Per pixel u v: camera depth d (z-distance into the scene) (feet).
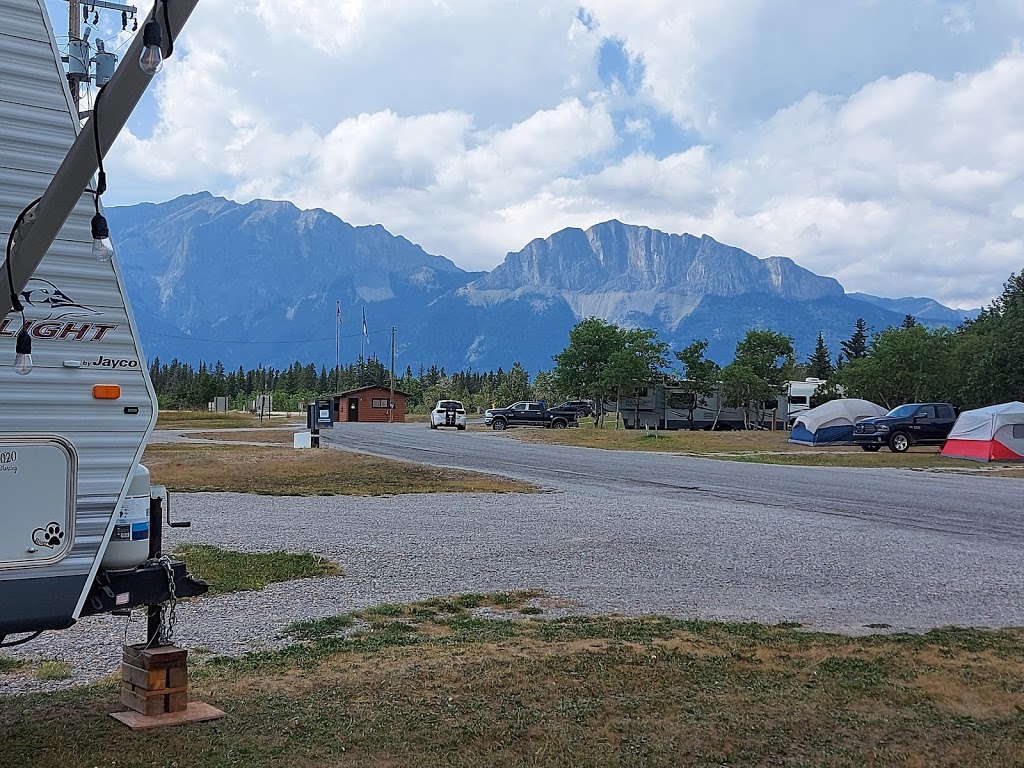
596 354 211.41
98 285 16.34
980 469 93.71
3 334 15.58
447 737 17.48
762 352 246.68
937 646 25.44
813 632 27.37
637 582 35.09
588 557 40.32
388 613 29.01
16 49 15.60
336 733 17.60
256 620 27.94
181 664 18.61
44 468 15.97
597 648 24.26
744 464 99.35
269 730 17.71
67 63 18.93
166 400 318.86
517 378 379.76
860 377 187.73
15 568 15.75
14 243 13.37
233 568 35.83
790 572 37.55
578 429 181.57
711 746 17.29
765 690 20.74
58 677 21.76
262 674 21.62
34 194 15.65
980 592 34.19
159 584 17.87
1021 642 26.18
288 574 35.29
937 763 16.56
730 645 24.97
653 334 211.82
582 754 16.78
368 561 38.47
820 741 17.66
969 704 20.04
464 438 147.95
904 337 187.42
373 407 268.21
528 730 17.92
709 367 215.31
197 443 126.41
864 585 35.17
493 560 39.27
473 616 29.04
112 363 16.53
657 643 25.02
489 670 21.89
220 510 54.90
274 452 105.50
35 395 15.83
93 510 16.43
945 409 119.24
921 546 44.68
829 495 67.56
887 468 95.14
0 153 15.39
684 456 111.86
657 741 17.48
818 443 131.13
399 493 65.87
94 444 16.39
